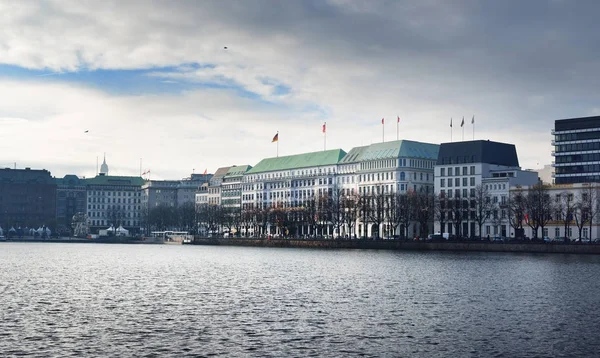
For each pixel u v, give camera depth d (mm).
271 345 68250
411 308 92125
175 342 69312
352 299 101375
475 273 142875
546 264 167625
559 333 74688
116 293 108562
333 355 64375
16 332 73250
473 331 75625
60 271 153500
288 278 134500
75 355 63469
